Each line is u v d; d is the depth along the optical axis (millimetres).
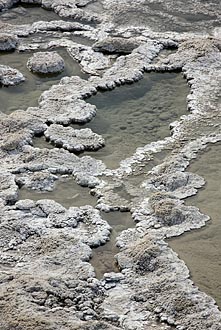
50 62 12992
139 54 13367
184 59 13234
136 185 10078
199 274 8531
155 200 9695
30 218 9312
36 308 7570
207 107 11922
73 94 12164
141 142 11109
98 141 10984
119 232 9250
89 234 9102
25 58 13492
